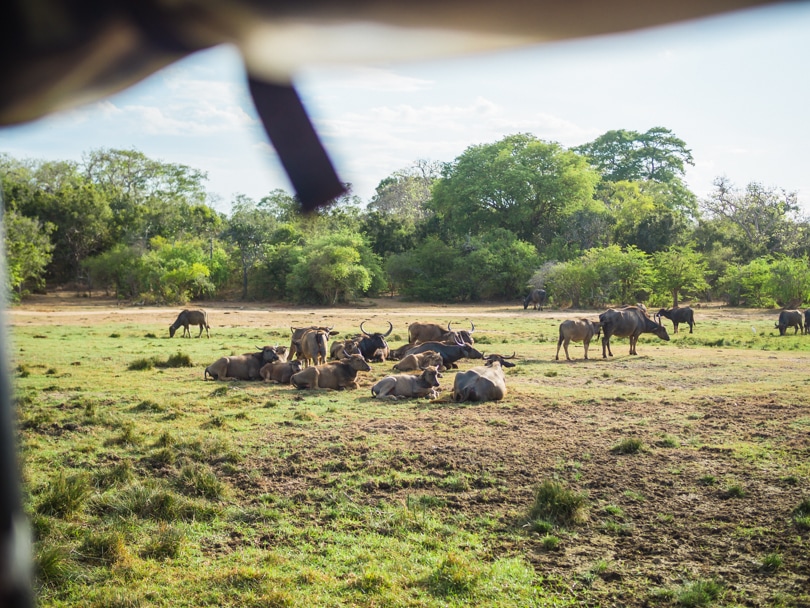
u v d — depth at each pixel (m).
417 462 10.18
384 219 74.25
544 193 71.75
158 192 72.69
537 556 7.02
